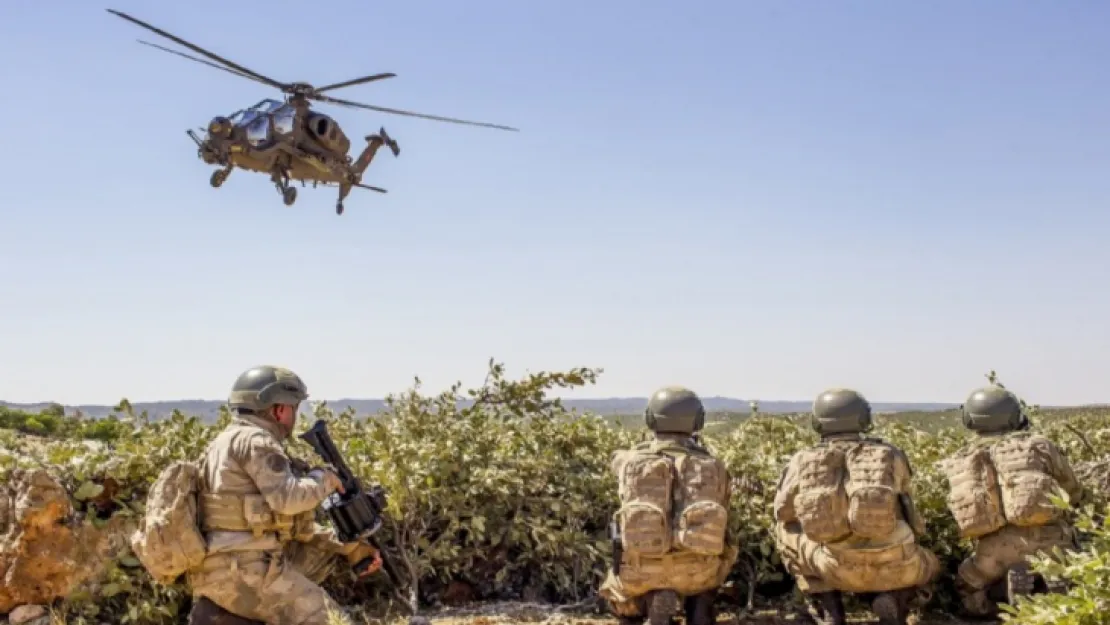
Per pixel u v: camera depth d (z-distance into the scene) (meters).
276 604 6.75
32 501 7.74
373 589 9.19
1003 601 8.25
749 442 10.77
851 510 7.69
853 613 9.01
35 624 7.72
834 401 8.06
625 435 10.54
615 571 8.13
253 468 6.75
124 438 8.76
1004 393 8.41
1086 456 10.33
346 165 14.95
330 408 10.03
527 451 9.80
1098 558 6.15
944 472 9.04
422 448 9.12
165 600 8.22
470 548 9.38
